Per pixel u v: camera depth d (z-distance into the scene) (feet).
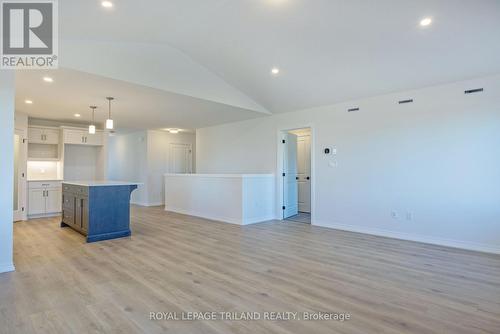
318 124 18.65
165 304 7.77
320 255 12.17
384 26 10.80
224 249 13.05
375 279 9.55
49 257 11.73
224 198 20.03
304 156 24.91
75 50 11.97
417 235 14.52
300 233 16.38
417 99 14.55
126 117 21.98
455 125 13.39
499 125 12.28
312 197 18.88
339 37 11.90
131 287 8.84
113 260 11.40
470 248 12.99
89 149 24.94
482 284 9.12
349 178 17.07
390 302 7.91
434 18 10.04
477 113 12.81
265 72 15.94
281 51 13.67
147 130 28.73
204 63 16.16
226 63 15.74
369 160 16.21
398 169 15.14
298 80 16.08
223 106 18.42
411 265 10.91
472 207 12.95
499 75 12.29
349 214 17.07
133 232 16.48
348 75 14.61
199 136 27.68
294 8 10.47
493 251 12.43
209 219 20.80
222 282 9.27
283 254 12.31
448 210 13.58
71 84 13.83
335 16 10.62
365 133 16.42
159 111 19.88
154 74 14.44
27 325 6.70
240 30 12.35
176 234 16.02
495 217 12.39
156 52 14.49
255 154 22.58
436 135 13.93
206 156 26.86
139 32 12.25
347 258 11.76
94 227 14.46
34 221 19.56
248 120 23.09
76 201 15.97
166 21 11.32
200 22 11.73
